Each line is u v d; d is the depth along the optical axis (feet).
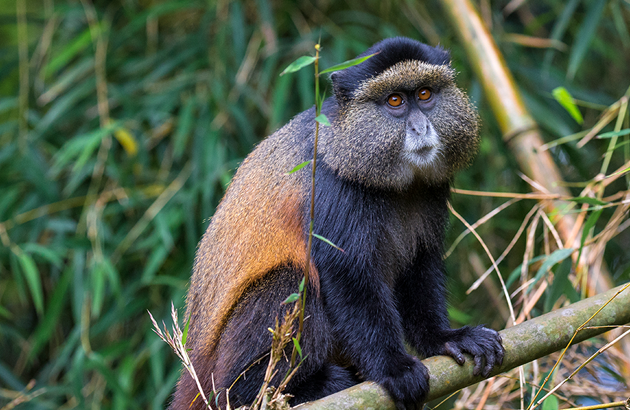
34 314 46.55
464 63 44.14
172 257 42.22
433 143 25.91
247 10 45.91
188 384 27.32
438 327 26.86
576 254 29.09
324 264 25.45
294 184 26.43
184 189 40.86
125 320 42.60
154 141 44.27
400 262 27.81
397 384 22.62
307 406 21.21
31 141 41.75
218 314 26.86
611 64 48.85
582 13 47.24
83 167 41.52
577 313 22.33
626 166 26.84
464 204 44.09
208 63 43.93
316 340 25.45
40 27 52.75
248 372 25.22
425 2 47.88
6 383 43.24
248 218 27.14
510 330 22.74
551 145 32.48
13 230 40.63
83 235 40.19
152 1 47.83
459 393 33.96
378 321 25.03
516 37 42.14
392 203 27.20
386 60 26.25
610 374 28.94
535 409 25.38
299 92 43.21
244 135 41.75
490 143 43.60
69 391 38.27
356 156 25.95
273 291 25.73
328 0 46.42
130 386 38.60
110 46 43.98
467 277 43.57
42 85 45.01
